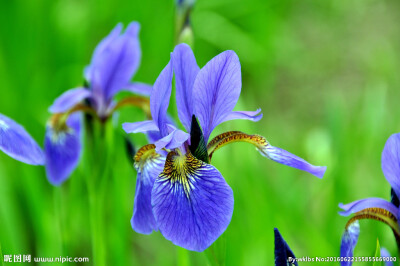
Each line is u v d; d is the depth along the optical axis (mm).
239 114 550
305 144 1008
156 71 1283
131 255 926
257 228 753
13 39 1146
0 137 540
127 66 701
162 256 865
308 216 879
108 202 760
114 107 690
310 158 858
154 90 530
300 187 904
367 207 528
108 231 774
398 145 522
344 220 774
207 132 544
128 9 1300
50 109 681
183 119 538
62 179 703
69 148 703
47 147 697
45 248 777
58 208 732
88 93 689
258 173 792
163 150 550
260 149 551
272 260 742
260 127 1241
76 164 708
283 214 764
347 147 875
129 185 909
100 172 674
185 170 519
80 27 1210
